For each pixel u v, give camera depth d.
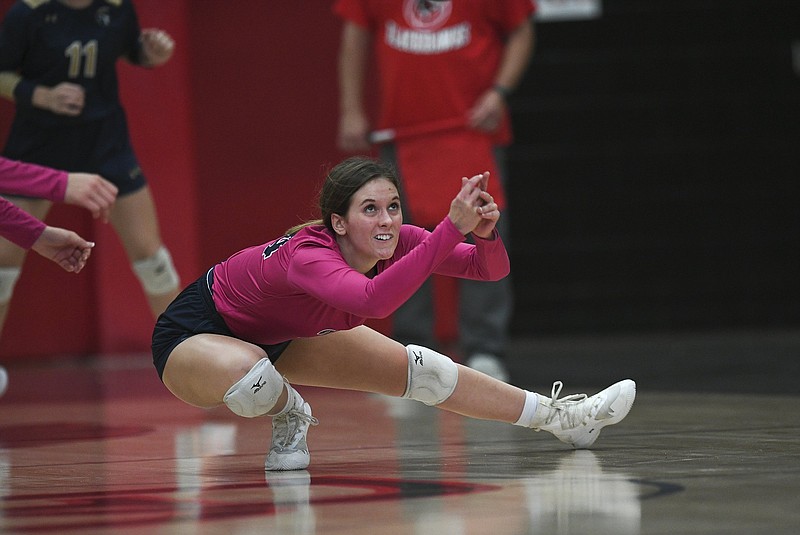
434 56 21.22
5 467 11.13
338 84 32.38
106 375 25.09
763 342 28.78
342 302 9.18
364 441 12.55
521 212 33.22
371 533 7.11
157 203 30.44
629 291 33.41
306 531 7.22
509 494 8.49
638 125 33.34
